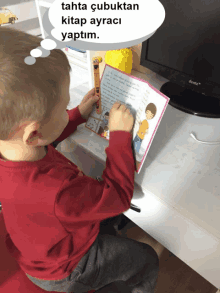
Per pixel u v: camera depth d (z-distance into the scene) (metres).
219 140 0.65
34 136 0.38
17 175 0.40
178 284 0.98
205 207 0.50
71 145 0.75
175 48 0.75
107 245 0.62
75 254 0.54
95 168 0.74
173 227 0.57
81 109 0.67
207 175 0.56
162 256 1.07
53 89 0.34
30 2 1.20
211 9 0.60
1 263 0.57
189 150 0.63
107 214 0.46
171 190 0.54
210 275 0.60
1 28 0.33
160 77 0.96
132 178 0.51
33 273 0.53
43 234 0.46
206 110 0.74
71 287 0.55
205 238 0.50
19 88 0.30
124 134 0.55
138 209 0.65
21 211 0.43
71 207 0.41
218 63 0.66
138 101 0.59
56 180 0.41
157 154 0.63
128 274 0.65
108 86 0.66
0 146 0.39
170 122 0.73
